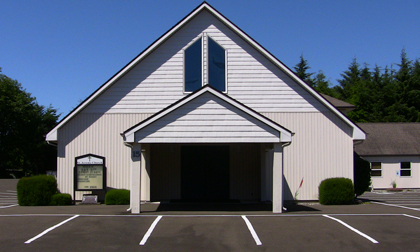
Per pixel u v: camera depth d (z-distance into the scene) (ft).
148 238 31.22
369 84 170.30
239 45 57.52
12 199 69.67
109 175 56.08
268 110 56.90
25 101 183.01
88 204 54.03
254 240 30.71
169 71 56.90
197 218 39.52
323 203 54.90
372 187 98.22
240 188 59.77
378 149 100.58
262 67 57.36
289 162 57.11
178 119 42.16
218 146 60.39
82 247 28.71
